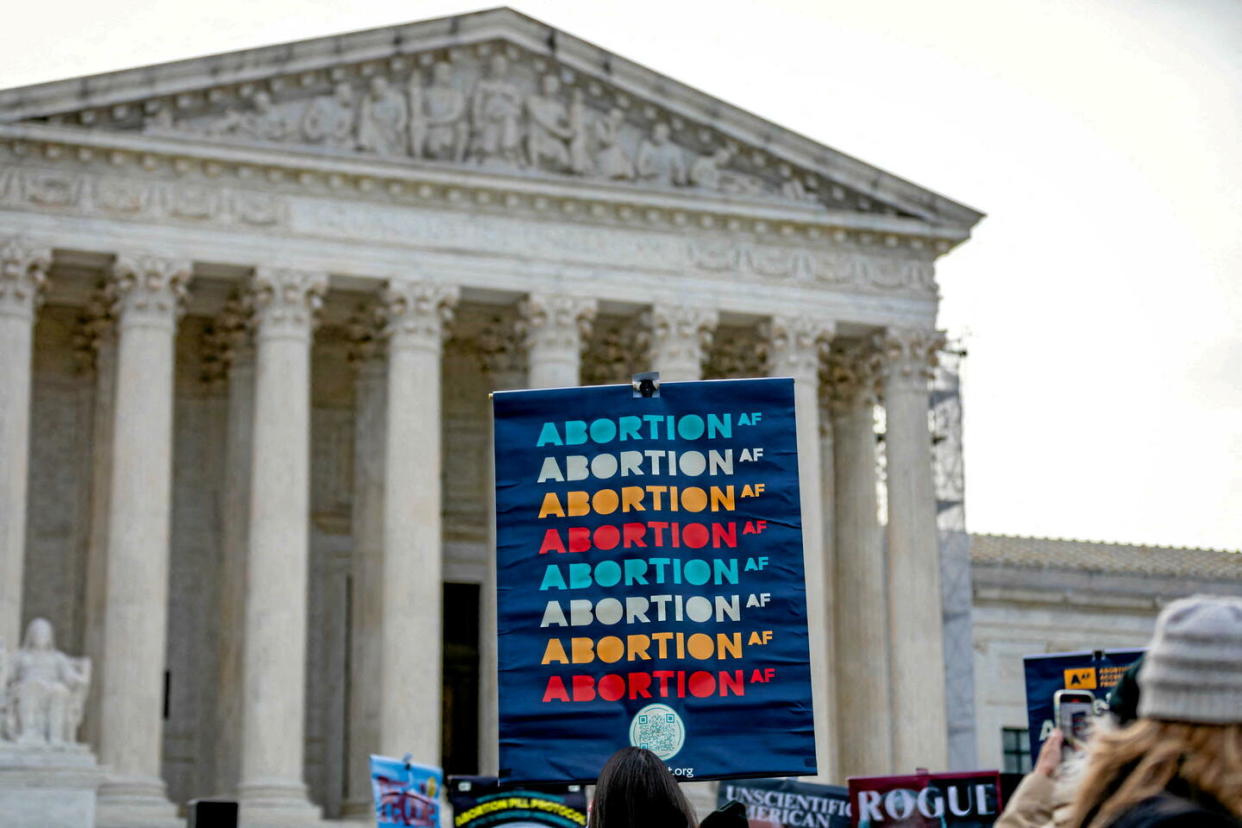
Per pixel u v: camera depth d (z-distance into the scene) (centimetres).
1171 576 9550
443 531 7856
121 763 6344
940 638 7494
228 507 7144
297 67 6806
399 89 7019
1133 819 803
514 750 2083
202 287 7081
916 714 7388
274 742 6512
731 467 2134
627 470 2127
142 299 6606
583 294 7150
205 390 7575
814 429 7388
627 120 7338
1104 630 9350
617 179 7238
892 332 7588
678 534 2116
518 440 2144
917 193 7625
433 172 6944
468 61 7125
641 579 2103
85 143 6531
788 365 7412
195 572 7444
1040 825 1433
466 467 7950
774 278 7450
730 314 7400
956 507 8525
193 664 7381
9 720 5525
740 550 2119
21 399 6412
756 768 2069
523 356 7612
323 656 7631
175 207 6688
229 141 6694
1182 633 845
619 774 1247
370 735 7044
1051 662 3262
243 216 6769
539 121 7169
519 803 3462
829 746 7012
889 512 7556
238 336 7188
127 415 6544
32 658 5625
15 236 6462
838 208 7581
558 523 2125
